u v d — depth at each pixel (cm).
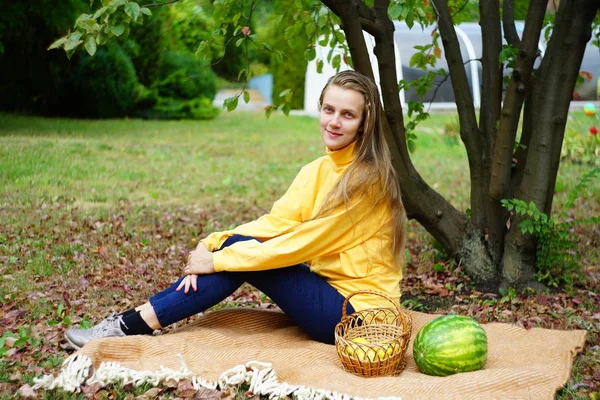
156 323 365
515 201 466
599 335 418
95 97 1769
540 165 490
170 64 1981
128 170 1055
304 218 378
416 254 628
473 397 303
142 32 1891
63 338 393
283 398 315
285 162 1251
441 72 562
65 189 880
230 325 396
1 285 500
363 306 362
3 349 366
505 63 555
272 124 1902
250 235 375
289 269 366
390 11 406
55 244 618
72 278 525
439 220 528
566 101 482
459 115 525
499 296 503
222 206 848
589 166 1093
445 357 331
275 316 404
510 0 564
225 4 530
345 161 371
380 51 487
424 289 520
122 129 1591
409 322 360
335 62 595
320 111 374
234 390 325
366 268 367
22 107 1734
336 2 449
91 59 1736
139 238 666
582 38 468
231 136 1594
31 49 1641
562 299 487
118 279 527
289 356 350
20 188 861
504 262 518
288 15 601
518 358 360
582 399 324
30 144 1203
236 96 518
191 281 364
